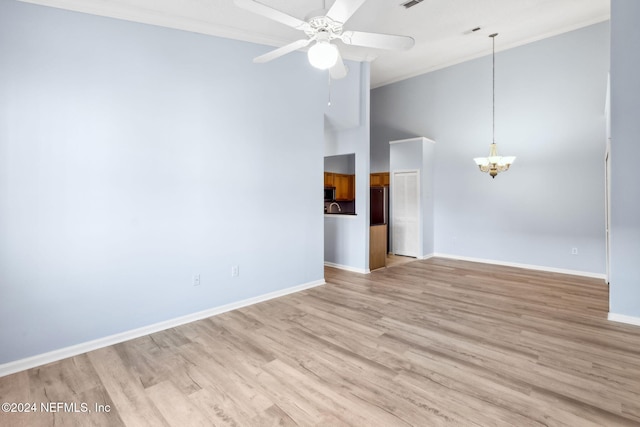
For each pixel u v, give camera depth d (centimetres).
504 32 514
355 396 214
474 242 641
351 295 427
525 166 571
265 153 402
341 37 245
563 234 538
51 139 263
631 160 322
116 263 297
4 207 245
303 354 270
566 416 193
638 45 313
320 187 468
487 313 359
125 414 199
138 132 306
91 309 285
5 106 245
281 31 381
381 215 751
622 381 228
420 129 712
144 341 298
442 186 684
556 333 306
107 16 287
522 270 562
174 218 331
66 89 269
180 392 220
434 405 204
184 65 333
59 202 268
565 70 525
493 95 600
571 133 524
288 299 411
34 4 254
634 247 325
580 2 434
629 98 320
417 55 604
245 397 214
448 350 275
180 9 317
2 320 246
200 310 351
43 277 262
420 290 447
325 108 471
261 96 395
